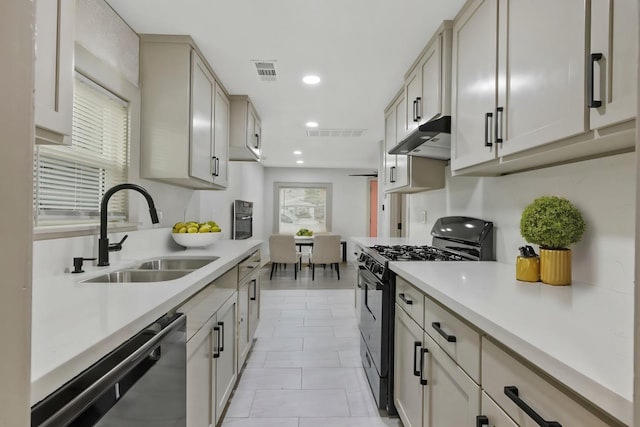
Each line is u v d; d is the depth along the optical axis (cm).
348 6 175
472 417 98
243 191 618
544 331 76
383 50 221
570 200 136
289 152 608
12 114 36
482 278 138
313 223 845
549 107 105
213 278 151
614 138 92
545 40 107
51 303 97
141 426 86
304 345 293
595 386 54
